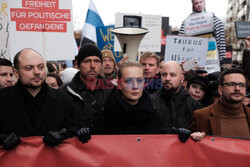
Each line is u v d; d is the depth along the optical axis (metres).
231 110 2.30
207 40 4.00
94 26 4.73
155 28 4.09
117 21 3.92
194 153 1.97
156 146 1.96
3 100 1.91
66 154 1.89
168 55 3.97
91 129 2.10
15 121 1.88
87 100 2.56
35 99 1.97
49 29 3.09
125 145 1.93
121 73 1.90
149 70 3.01
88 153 1.91
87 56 2.59
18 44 3.01
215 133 2.34
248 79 3.00
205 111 2.45
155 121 2.03
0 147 1.81
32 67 1.88
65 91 2.59
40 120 1.93
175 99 2.69
